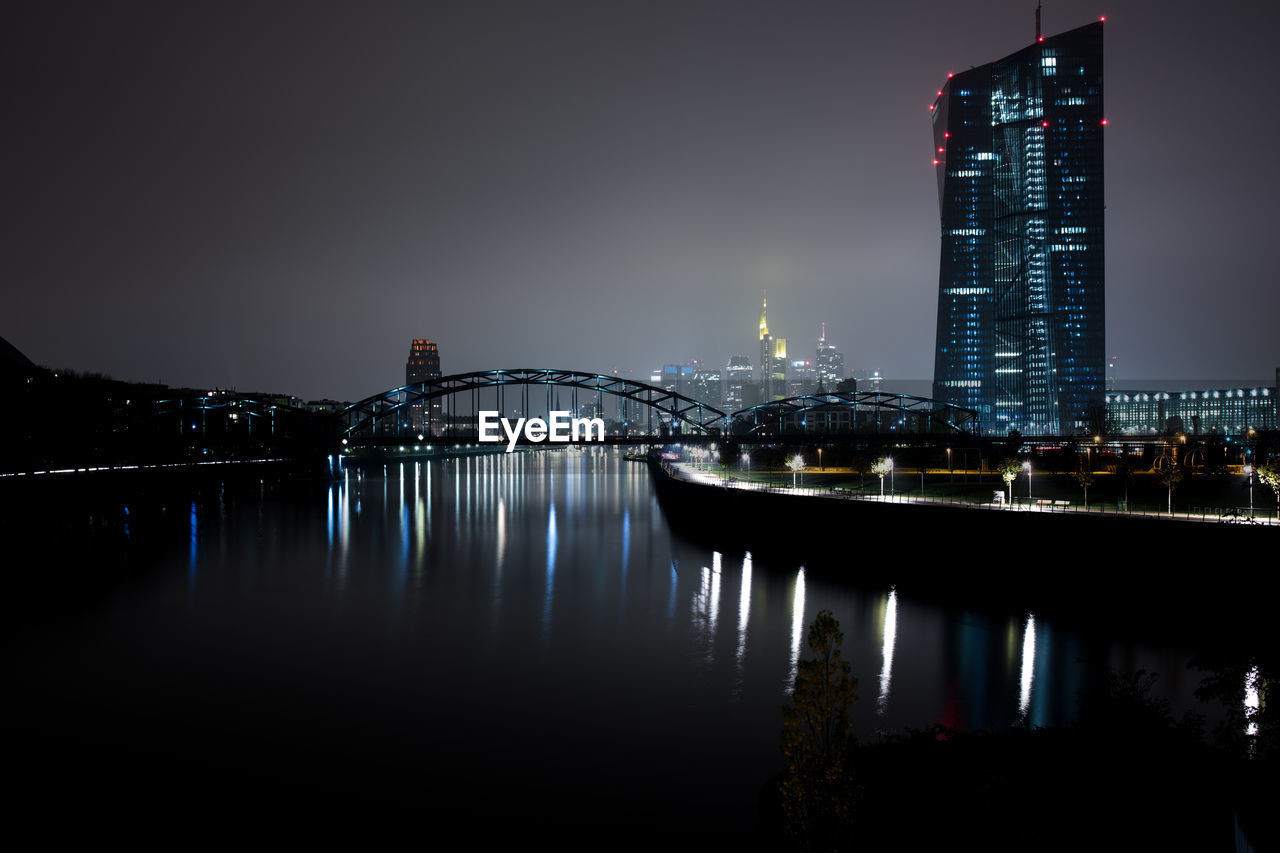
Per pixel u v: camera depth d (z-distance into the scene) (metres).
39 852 29.39
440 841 29.89
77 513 126.81
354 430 198.62
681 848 29.19
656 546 99.62
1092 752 25.30
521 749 37.50
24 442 129.75
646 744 37.88
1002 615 60.00
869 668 47.72
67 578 78.94
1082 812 22.36
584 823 30.94
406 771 35.41
